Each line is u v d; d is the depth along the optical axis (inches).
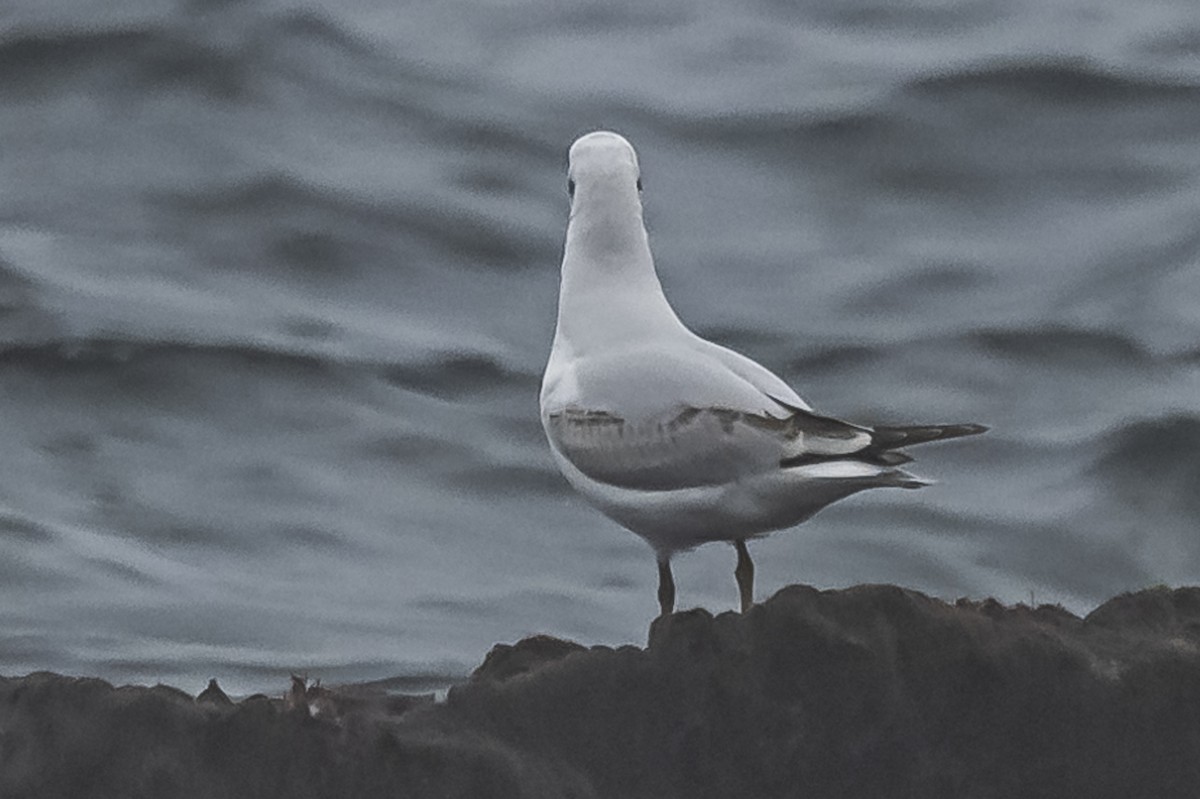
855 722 295.4
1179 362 772.0
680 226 925.2
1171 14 1163.9
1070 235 912.3
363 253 872.3
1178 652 304.3
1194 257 876.6
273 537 613.6
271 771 287.0
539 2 1167.0
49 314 773.3
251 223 887.1
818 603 298.4
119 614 543.8
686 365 343.0
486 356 764.0
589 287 354.3
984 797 299.1
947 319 822.5
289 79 1024.9
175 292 817.5
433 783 286.2
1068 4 1191.6
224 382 721.0
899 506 631.2
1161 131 994.1
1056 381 761.0
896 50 1115.9
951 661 297.7
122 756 288.4
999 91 1023.0
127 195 912.3
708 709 294.2
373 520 629.0
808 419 334.6
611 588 572.4
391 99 1026.7
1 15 1043.9
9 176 932.0
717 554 590.6
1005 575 601.9
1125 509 641.0
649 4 1181.1
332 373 733.3
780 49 1120.8
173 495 643.5
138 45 1019.9
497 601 558.6
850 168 977.5
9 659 508.1
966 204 946.1
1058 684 299.3
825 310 839.1
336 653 514.0
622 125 1023.6
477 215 904.9
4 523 606.5
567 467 354.3
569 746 293.3
